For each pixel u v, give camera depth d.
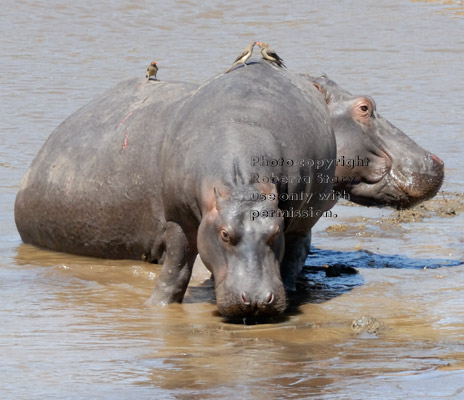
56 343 32.97
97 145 45.97
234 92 37.25
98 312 37.38
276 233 33.28
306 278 43.66
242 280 32.81
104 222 45.28
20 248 49.28
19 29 129.25
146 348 32.44
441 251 48.94
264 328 35.31
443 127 81.31
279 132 36.38
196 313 37.50
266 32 132.38
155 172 42.94
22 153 70.19
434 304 39.06
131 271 43.84
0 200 58.19
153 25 135.50
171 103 43.88
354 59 114.88
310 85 41.72
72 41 123.62
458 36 130.88
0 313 36.94
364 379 28.86
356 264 46.34
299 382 28.61
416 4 154.12
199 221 35.84
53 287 41.34
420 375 29.22
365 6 152.62
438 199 60.75
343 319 36.75
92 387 28.28
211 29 134.25
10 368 30.09
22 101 89.00
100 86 97.69
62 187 46.94
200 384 28.50
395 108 88.69
